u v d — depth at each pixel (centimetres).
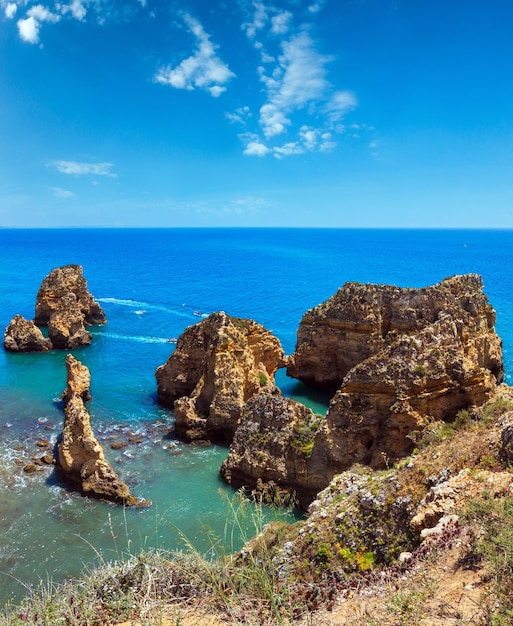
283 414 3659
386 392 3391
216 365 4609
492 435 1975
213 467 4009
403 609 1102
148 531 3097
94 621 1130
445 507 1650
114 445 4359
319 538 1869
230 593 1200
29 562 2822
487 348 5300
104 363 6975
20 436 4547
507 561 1104
